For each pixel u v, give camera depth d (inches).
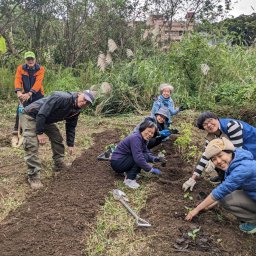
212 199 160.7
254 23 529.0
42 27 499.2
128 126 333.4
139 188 208.5
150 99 385.7
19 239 159.0
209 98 369.7
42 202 189.6
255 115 323.9
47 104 199.3
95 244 158.7
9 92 409.1
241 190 166.1
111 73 405.1
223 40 447.5
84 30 506.0
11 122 340.8
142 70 394.3
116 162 208.5
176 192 203.8
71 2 489.4
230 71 410.9
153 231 167.6
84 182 212.7
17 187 213.0
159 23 526.6
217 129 186.7
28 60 282.4
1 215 183.8
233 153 158.1
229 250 157.4
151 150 263.3
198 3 521.7
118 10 501.7
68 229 166.6
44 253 150.9
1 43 158.9
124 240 161.9
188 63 407.8
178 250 154.4
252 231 171.2
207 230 169.2
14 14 472.1
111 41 412.2
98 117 364.5
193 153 243.1
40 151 265.4
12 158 255.0
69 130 222.2
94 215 179.9
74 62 514.6
